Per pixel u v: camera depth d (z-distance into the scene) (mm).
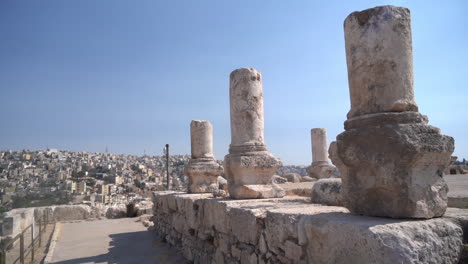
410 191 3168
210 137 11852
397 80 3533
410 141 3162
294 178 20234
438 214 3273
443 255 2918
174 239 10375
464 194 7305
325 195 5953
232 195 7742
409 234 2859
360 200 3586
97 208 18375
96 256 9766
